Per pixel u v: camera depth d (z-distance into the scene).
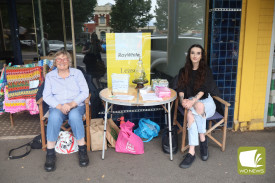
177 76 3.28
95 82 3.56
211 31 3.44
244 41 3.52
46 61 4.04
